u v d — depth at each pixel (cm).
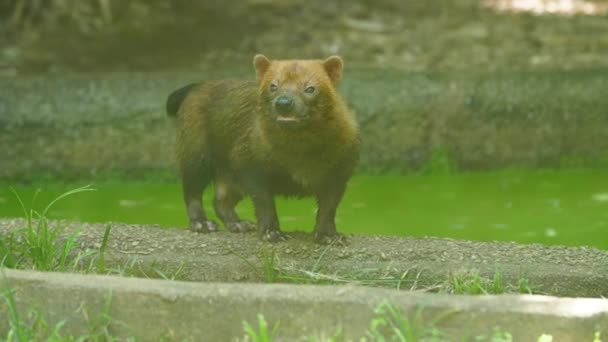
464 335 669
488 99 1581
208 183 1045
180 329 692
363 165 1539
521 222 1198
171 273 909
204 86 1044
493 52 1891
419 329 668
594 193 1372
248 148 950
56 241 931
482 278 869
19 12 1902
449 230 1157
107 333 696
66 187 1469
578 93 1592
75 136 1527
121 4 1936
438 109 1571
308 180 948
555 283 878
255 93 964
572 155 1571
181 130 1038
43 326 693
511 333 669
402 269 895
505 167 1562
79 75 1688
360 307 676
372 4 2131
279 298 683
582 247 948
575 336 667
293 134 908
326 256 920
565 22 2100
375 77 1641
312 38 1933
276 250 931
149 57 1816
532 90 1595
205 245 942
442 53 1884
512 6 2233
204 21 1944
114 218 1216
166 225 1176
